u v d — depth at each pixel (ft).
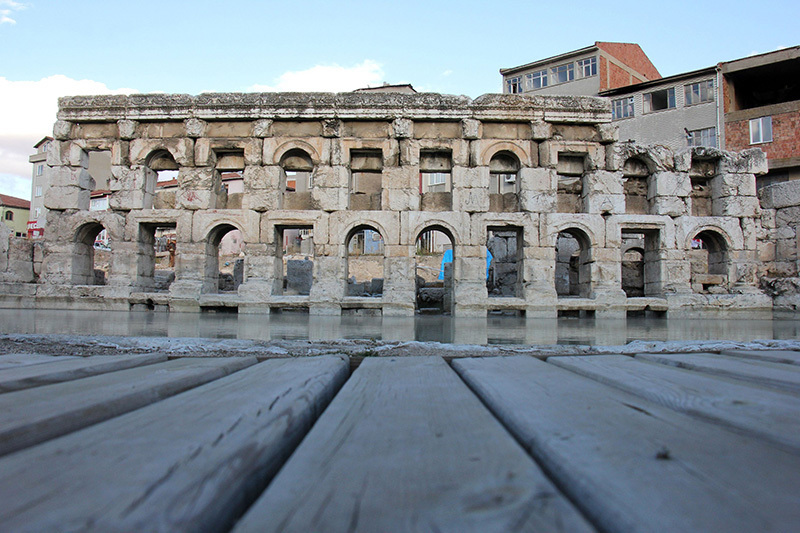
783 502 3.97
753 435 6.05
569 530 3.44
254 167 70.38
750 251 73.36
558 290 89.04
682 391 8.41
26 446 5.53
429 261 151.64
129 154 71.51
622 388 9.21
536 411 7.00
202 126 70.49
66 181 71.61
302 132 71.10
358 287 92.89
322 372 10.50
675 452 5.25
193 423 6.20
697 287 81.82
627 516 3.67
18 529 3.20
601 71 157.89
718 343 20.10
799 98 140.26
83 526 3.28
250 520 3.62
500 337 32.12
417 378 10.29
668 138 139.03
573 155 73.61
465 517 3.64
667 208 72.23
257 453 5.16
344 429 6.27
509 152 71.87
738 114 129.59
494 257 90.53
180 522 3.45
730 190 74.28
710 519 3.63
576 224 70.13
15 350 20.18
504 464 4.91
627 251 87.35
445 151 72.08
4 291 68.54
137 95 70.33
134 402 7.48
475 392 9.44
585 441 5.61
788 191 74.08
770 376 9.78
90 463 4.70
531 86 169.27
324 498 4.01
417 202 69.51
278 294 71.56
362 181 109.50
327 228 69.21
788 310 69.00
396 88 148.87
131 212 70.49
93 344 21.06
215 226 70.08
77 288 68.23
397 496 4.07
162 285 82.23
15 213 231.09
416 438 5.85
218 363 11.46
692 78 135.95
